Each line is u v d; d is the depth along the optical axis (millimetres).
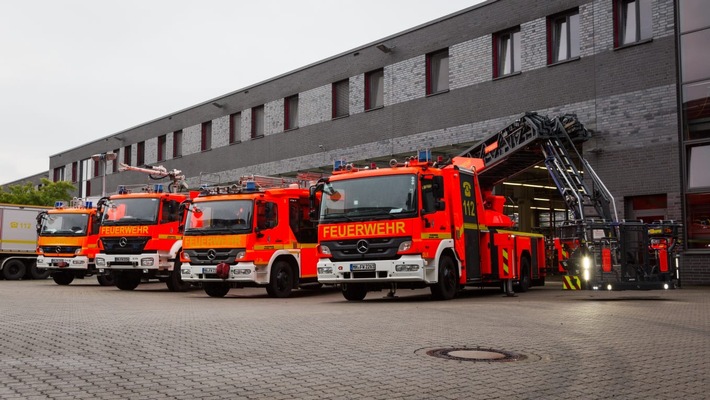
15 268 28797
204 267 17375
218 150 37062
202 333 9141
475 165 18484
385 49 27422
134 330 9469
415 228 14344
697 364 6949
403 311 12391
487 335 8945
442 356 7270
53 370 6484
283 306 14008
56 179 55125
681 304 13734
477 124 24266
